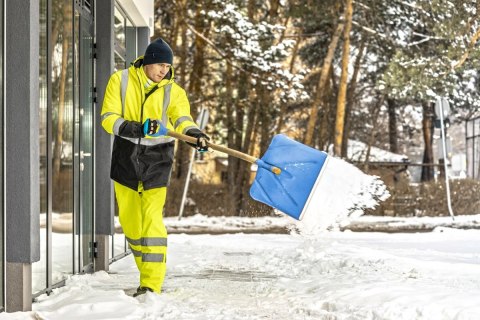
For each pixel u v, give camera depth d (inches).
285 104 1459.2
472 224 1001.5
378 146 2153.1
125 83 327.0
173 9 1430.9
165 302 305.1
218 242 609.3
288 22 1684.3
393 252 511.2
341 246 496.7
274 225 1072.2
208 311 286.0
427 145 2010.3
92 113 423.8
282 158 327.0
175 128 327.9
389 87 1242.6
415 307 270.1
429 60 1219.9
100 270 422.0
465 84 1656.0
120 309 286.4
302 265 428.8
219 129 1509.6
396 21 1512.1
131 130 315.0
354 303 289.9
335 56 1702.8
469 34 1184.8
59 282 349.1
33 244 282.8
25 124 279.9
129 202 329.1
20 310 283.6
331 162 324.8
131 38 549.0
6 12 280.2
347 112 1697.8
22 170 280.4
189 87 1449.3
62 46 357.4
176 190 1263.5
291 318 273.3
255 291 339.9
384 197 323.9
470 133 1850.4
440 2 1175.0
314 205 323.3
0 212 279.9
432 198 1218.0
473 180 1228.5
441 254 502.9
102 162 425.4
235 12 1299.2
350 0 1398.9
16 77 279.9
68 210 368.5
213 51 1448.1
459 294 290.7
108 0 426.9
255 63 1302.9
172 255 504.4
